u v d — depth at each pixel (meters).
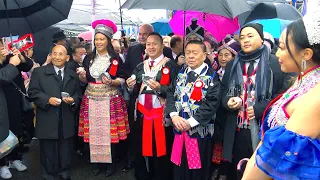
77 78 3.39
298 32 1.10
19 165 3.77
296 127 1.02
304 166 0.99
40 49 4.86
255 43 2.48
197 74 2.72
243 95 2.53
